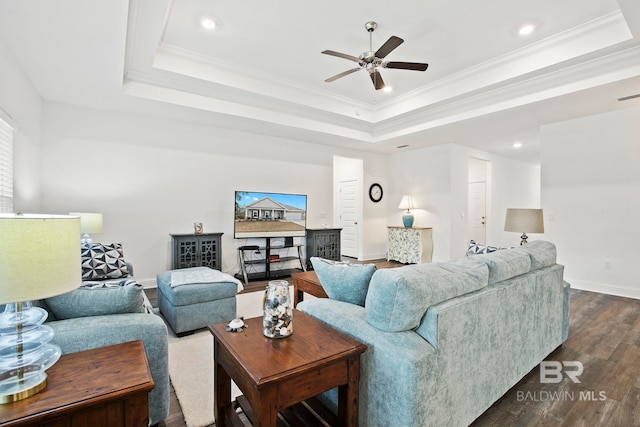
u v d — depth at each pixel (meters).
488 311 1.75
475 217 7.71
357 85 4.55
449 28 3.15
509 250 2.37
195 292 2.96
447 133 5.40
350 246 7.38
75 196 4.06
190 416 1.79
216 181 5.06
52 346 1.16
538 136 5.61
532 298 2.17
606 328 3.09
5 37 2.53
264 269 5.55
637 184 4.09
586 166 4.47
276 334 1.47
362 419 1.54
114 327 1.53
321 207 6.27
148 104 4.01
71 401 0.97
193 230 4.87
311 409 1.68
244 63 3.90
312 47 3.53
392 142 6.11
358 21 3.04
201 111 4.27
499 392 1.87
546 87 3.74
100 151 4.21
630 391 2.05
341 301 1.93
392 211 7.39
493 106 4.25
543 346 2.33
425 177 6.68
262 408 1.13
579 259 4.55
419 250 6.34
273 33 3.25
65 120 3.99
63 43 2.62
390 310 1.45
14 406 0.94
